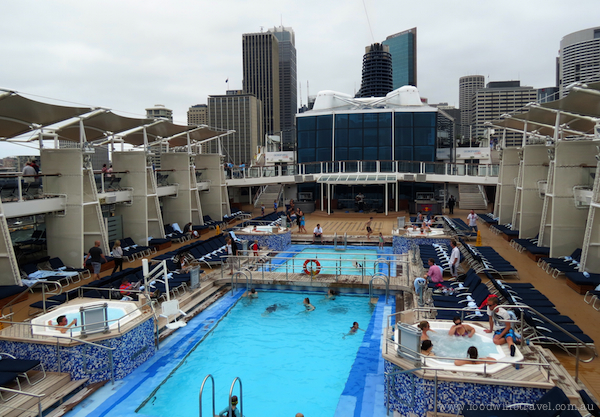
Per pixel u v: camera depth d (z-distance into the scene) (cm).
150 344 1023
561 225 1659
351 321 1263
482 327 909
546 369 727
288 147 4794
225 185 3194
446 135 3934
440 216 2900
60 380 835
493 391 686
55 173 1659
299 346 1094
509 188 2612
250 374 945
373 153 3716
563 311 1148
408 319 1165
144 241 2153
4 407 718
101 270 1692
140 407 809
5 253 1321
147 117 2011
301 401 831
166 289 1205
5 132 1770
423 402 718
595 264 1409
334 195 3800
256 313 1341
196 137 2988
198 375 943
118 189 2095
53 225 1680
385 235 2486
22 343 880
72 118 1661
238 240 2086
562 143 1630
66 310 1068
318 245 2408
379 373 944
